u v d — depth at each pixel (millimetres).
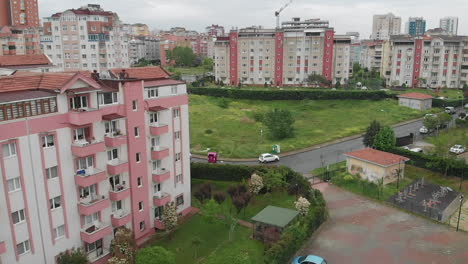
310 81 153000
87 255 38875
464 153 76688
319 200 51375
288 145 83688
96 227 39375
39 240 35000
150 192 45688
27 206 33719
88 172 38312
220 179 62844
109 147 40375
